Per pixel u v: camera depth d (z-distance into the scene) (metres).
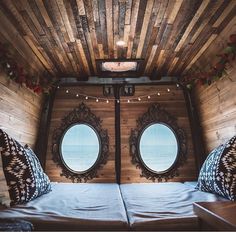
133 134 4.10
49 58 3.44
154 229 1.77
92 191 3.08
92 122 4.13
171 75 4.16
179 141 4.10
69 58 3.46
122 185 3.63
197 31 2.74
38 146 4.02
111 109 4.18
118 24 2.61
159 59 3.52
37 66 3.60
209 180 2.75
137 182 3.96
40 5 2.27
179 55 3.38
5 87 2.78
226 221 1.28
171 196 2.72
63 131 4.12
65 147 4.10
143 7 2.32
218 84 3.23
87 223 1.79
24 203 2.31
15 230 1.44
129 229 1.77
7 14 2.37
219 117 3.43
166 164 4.06
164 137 4.13
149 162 4.05
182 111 4.21
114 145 4.07
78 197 2.68
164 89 4.24
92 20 2.53
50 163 4.04
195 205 1.70
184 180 4.00
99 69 3.82
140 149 4.08
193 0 2.21
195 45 3.07
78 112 4.17
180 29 2.71
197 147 4.05
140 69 3.86
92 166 4.01
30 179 2.48
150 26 2.65
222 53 2.98
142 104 4.19
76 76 4.16
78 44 3.05
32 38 2.87
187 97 4.23
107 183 3.87
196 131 4.10
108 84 4.21
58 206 2.22
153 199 2.57
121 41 2.98
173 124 4.14
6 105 2.88
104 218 1.85
